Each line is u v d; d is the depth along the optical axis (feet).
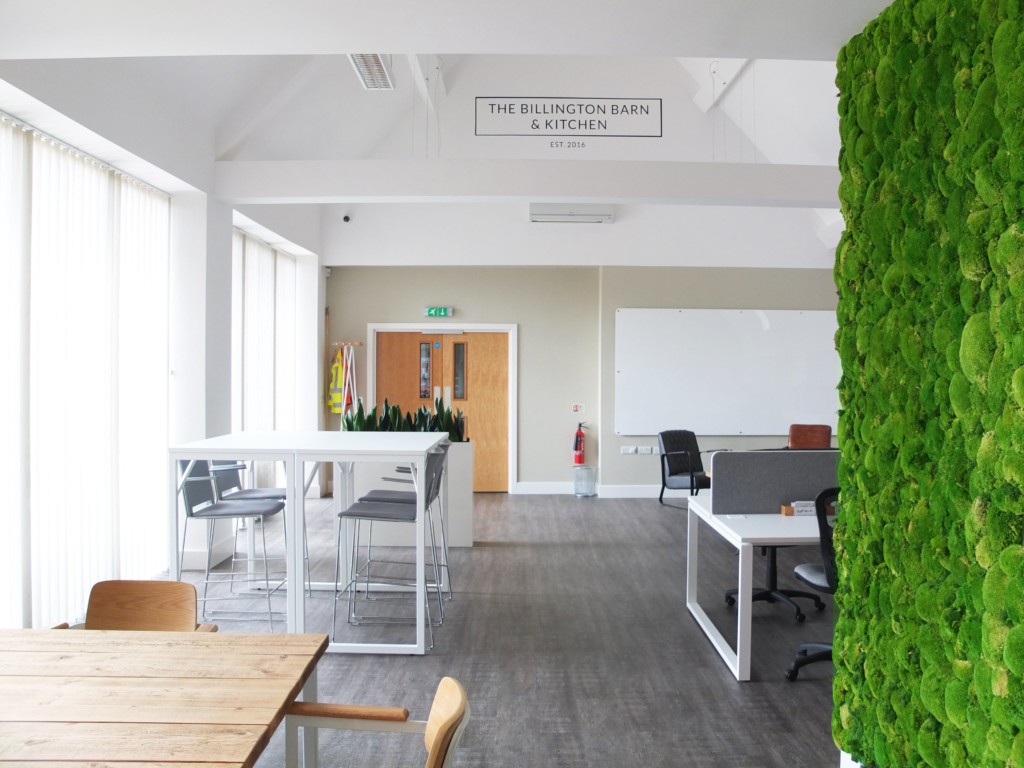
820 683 10.68
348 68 19.10
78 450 12.99
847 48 7.13
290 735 5.65
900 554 5.98
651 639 12.49
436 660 11.51
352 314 27.89
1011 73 4.38
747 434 27.14
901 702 5.91
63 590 12.49
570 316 27.99
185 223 16.42
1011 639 4.18
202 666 5.49
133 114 13.23
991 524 4.51
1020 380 4.18
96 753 4.19
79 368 13.03
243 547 19.17
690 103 25.04
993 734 4.44
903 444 5.88
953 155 5.11
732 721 9.47
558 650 11.96
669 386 27.12
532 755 8.60
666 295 27.04
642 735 9.09
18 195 11.42
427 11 7.59
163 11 7.63
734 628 13.15
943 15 5.29
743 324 27.09
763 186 17.63
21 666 5.46
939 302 5.46
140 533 15.19
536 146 23.90
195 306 16.40
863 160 6.64
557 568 17.30
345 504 15.35
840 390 7.36
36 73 10.52
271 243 23.13
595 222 26.66
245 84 16.24
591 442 28.02
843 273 7.12
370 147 24.16
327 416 27.55
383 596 14.98
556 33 8.07
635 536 20.93
